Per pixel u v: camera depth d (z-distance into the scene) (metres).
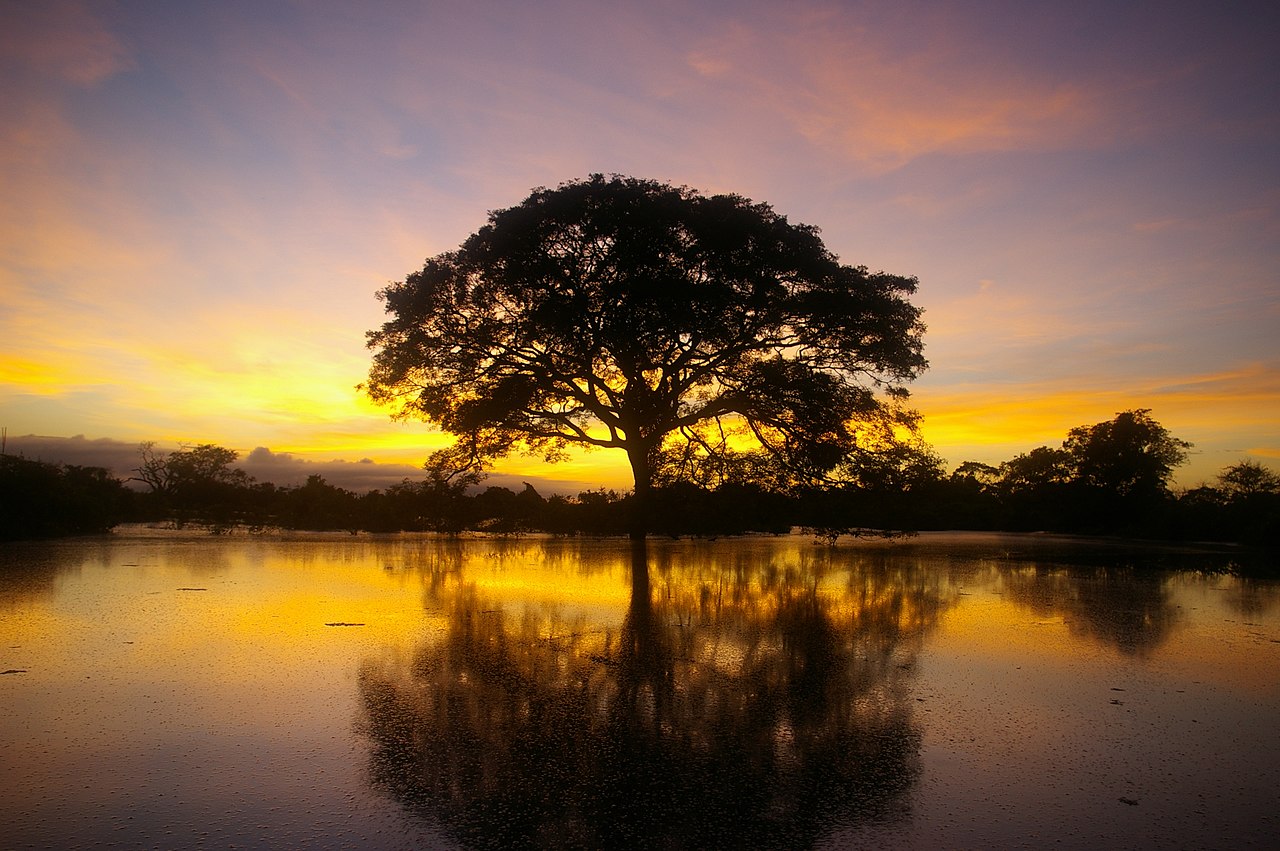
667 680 5.05
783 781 3.43
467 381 20.17
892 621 7.46
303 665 5.25
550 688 4.80
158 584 9.04
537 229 18.34
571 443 22.00
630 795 3.25
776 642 6.33
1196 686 5.09
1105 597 9.54
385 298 19.62
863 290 19.30
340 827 2.92
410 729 4.01
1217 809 3.20
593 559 13.93
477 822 2.99
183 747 3.70
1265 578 12.52
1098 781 3.47
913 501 24.38
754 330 19.53
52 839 2.77
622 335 18.47
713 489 20.27
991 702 4.66
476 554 14.52
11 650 5.53
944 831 2.98
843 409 19.55
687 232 18.53
